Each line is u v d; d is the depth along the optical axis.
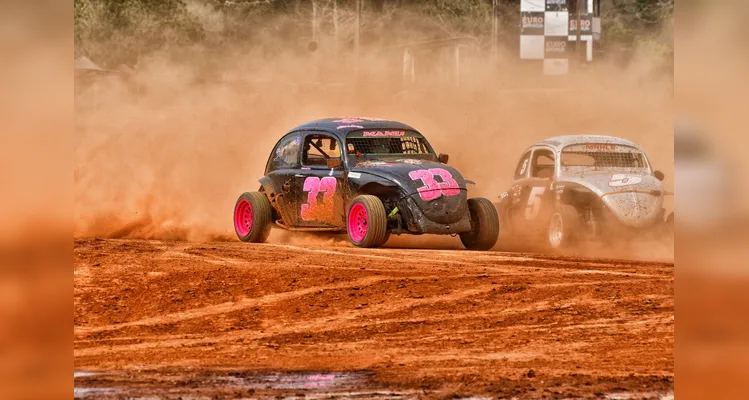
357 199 28.98
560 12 103.69
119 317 19.39
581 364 15.19
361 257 26.05
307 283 22.03
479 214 29.89
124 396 13.00
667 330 17.72
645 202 31.00
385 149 31.36
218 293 21.22
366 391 13.30
